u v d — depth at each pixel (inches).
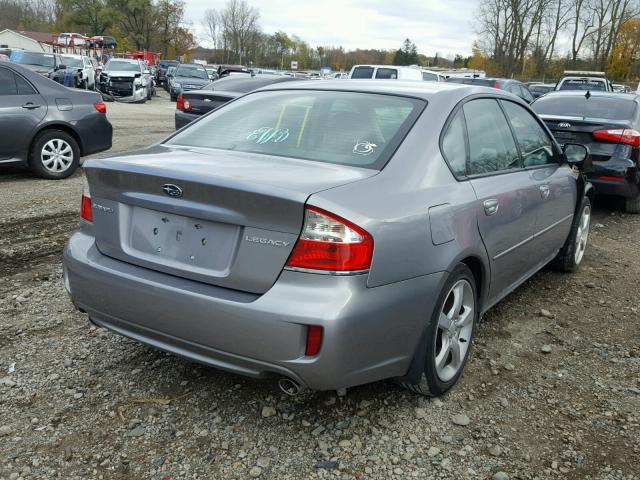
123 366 134.2
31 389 123.5
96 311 116.9
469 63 3041.3
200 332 102.4
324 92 141.1
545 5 2390.5
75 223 246.4
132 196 111.1
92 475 100.0
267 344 97.2
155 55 2495.1
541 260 181.6
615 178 298.7
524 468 106.2
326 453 107.7
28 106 323.0
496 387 132.9
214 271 103.4
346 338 96.4
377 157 116.1
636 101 327.3
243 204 98.4
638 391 133.4
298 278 97.0
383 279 101.3
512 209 145.2
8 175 346.9
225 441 109.9
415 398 126.1
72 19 3309.5
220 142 131.3
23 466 101.2
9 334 146.9
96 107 354.3
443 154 124.8
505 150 154.6
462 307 130.0
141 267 111.5
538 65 2477.9
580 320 174.1
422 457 107.9
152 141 507.2
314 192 97.6
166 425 113.8
